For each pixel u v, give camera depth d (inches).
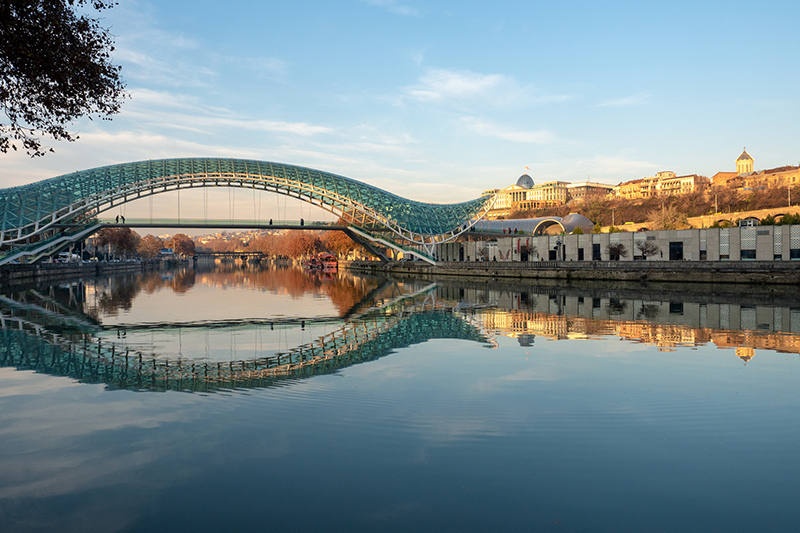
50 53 550.0
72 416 545.3
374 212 4256.9
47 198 3521.2
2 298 2160.4
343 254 7012.8
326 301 1994.3
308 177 4252.0
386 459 434.3
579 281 2842.0
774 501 366.0
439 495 375.2
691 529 333.4
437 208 4709.6
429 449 453.4
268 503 365.1
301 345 977.5
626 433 489.4
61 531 330.6
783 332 1067.9
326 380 686.5
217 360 836.0
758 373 712.4
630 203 7268.7
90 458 437.7
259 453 446.0
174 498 371.9
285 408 565.6
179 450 452.8
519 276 3152.1
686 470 413.1
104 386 668.1
